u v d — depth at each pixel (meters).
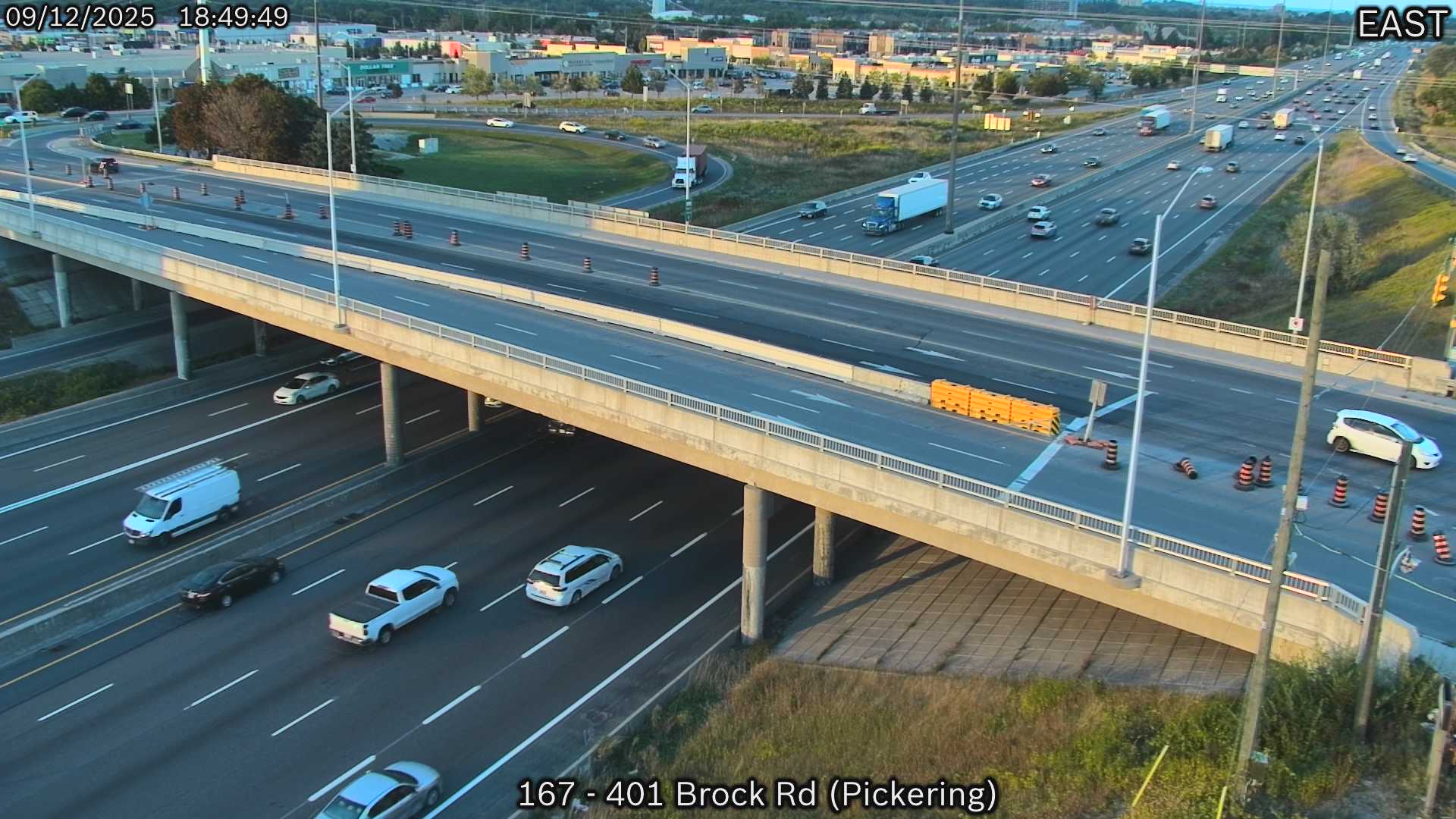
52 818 28.25
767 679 34.31
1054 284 76.44
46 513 46.59
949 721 30.17
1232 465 35.19
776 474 33.69
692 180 114.69
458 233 72.25
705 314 52.97
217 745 31.39
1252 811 22.86
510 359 41.03
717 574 41.97
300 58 194.25
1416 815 22.02
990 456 35.12
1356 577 27.84
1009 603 36.00
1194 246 88.75
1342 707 23.83
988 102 199.12
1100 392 35.19
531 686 34.62
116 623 38.03
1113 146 147.00
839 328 51.28
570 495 49.09
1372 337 59.25
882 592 39.06
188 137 106.56
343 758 30.92
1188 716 27.03
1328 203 103.06
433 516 46.97
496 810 28.91
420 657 36.16
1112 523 26.33
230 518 46.06
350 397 61.25
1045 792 26.45
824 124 164.25
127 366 65.19
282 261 61.75
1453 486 34.12
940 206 100.81
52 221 65.88
